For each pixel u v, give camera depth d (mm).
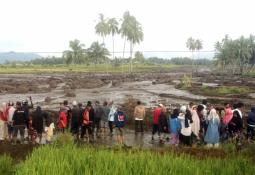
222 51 160250
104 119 21422
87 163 8062
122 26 132000
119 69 159000
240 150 14008
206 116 17844
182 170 7660
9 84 68438
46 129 18438
